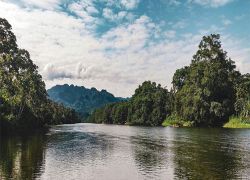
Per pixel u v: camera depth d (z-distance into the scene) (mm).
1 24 87625
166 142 58156
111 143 56812
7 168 31375
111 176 28250
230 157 38562
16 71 96438
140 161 35938
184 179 27000
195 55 156625
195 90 145625
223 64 152125
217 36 153500
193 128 123625
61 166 32688
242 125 129000
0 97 88625
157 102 191375
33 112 121750
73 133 89062
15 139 63562
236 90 141375
